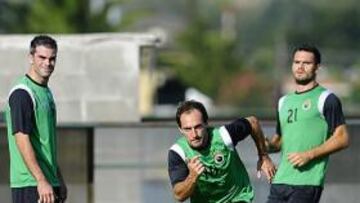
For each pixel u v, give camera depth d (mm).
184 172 20703
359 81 193875
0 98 36375
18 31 106375
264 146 22000
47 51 21266
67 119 37312
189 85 163500
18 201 21281
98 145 36156
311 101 22328
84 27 105250
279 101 22812
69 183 33844
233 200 21266
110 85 37500
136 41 37562
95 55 37375
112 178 35969
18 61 36500
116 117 37500
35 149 21297
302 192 22281
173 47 169625
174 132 36625
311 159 22094
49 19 104750
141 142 36375
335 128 22219
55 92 37188
